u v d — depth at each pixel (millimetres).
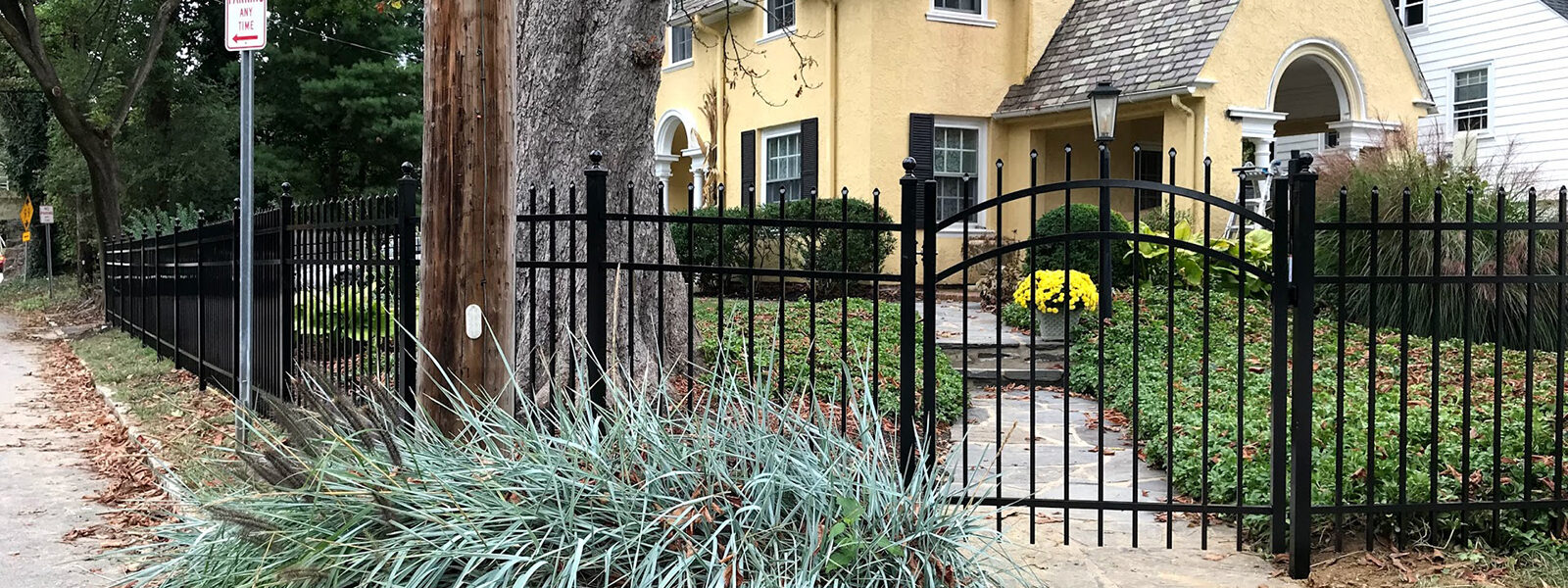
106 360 12758
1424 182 10898
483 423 4008
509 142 4426
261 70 29969
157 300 12555
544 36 8070
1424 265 10727
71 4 24453
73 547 5301
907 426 4492
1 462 7293
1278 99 20219
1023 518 5383
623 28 8031
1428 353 9570
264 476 3643
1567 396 7137
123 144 27031
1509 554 4672
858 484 3588
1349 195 11375
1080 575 4484
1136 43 16547
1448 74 20812
